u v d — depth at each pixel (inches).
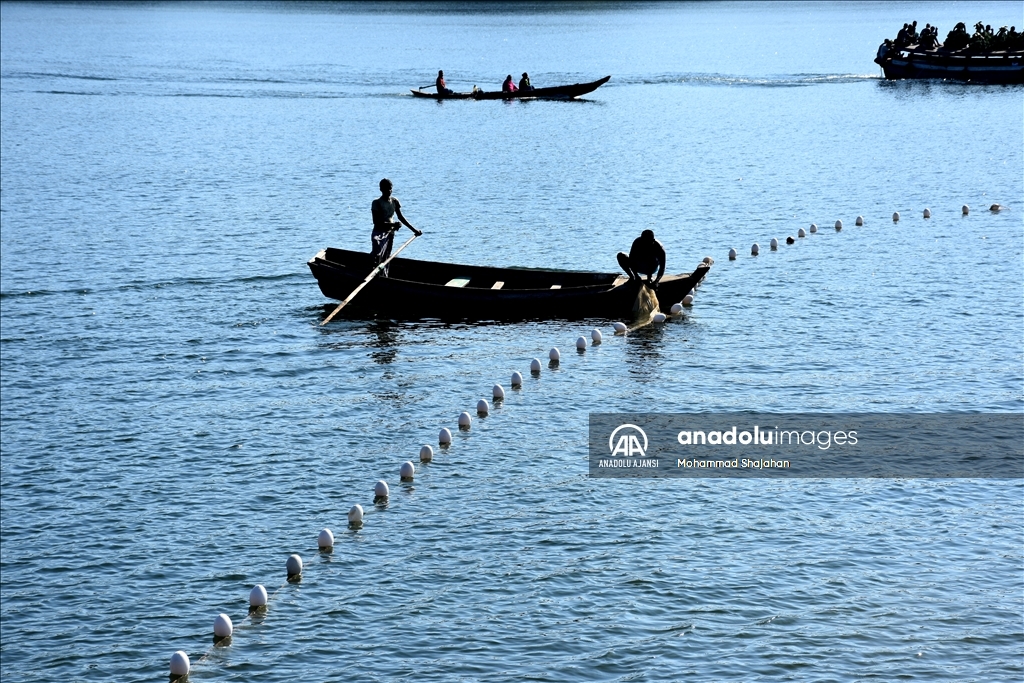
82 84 4320.9
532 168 2541.8
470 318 1406.3
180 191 2327.8
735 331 1333.7
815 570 798.5
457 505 919.0
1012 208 1996.8
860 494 909.2
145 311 1478.8
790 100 3639.3
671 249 1761.8
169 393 1197.1
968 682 676.7
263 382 1222.9
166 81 4397.1
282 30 7347.4
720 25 7716.5
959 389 1123.9
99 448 1063.6
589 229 1921.8
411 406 1143.0
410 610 772.0
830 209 2026.3
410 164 2630.4
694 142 2854.3
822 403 1101.1
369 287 1413.6
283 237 1900.8
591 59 5201.8
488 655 714.8
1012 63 3821.4
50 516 933.8
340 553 852.6
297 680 700.0
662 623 741.9
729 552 826.2
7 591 825.5
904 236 1803.6
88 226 1993.1
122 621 784.9
